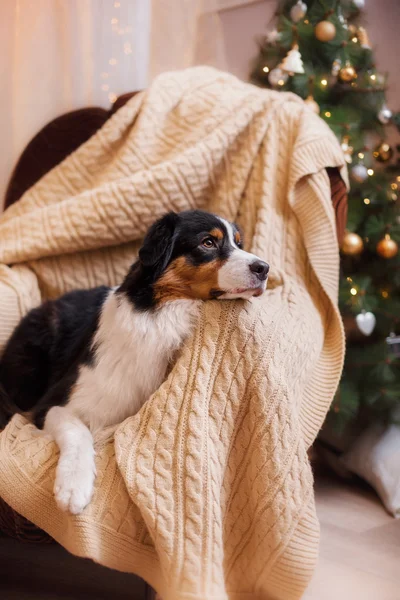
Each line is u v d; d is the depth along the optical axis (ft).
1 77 9.50
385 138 9.65
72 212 7.68
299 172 7.32
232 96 8.20
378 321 9.32
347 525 8.05
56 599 6.02
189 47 10.93
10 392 7.05
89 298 7.37
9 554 6.70
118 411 5.94
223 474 5.40
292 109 8.05
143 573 5.30
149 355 5.81
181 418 5.27
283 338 5.78
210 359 5.50
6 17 9.35
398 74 12.70
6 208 9.15
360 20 9.52
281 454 5.34
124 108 8.39
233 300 5.74
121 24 9.82
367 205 9.25
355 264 9.50
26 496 5.35
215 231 5.86
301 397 6.29
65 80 9.71
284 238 7.52
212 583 4.84
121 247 8.14
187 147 8.01
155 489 5.02
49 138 9.04
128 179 7.63
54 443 5.53
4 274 7.79
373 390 9.08
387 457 8.86
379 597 6.29
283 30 8.86
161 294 5.85
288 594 5.38
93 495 5.15
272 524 5.27
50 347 7.23
